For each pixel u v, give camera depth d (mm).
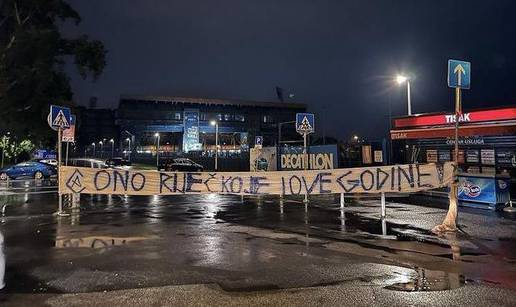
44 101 35031
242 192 14148
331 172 13406
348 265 7512
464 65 11094
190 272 7098
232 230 10828
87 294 6055
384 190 12492
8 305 5652
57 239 9680
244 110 115562
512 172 17047
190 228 11117
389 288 6305
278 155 23203
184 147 102000
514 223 11570
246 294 6059
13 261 7777
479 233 10258
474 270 7211
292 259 7922
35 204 16641
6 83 33062
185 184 14234
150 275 6938
